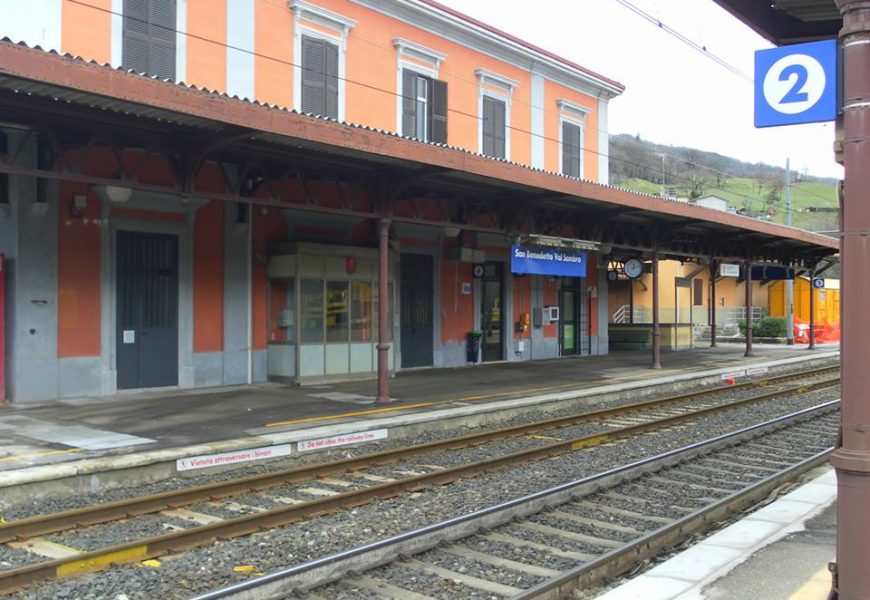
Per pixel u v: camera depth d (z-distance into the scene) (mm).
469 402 13344
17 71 7551
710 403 15820
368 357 16641
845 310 3443
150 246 13773
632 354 26359
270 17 15344
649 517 7051
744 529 5766
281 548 6055
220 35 14492
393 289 17438
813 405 15383
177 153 11266
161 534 6379
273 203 12016
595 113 24812
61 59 7863
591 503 7527
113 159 12852
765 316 39875
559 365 21297
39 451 8508
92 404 12117
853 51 3402
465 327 20797
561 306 24625
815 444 10914
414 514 7094
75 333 12625
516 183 14000
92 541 6273
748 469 9133
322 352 15641
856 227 3393
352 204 13375
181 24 13914
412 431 11398
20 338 11938
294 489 8141
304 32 15938
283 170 13258
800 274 32062
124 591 5113
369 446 10586
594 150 24828
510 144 21359
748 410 14547
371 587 5207
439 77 19172
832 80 3619
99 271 12906
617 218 19844
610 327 30391
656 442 11047
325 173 13211
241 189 14500
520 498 7039
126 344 13414
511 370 19531
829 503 6539
